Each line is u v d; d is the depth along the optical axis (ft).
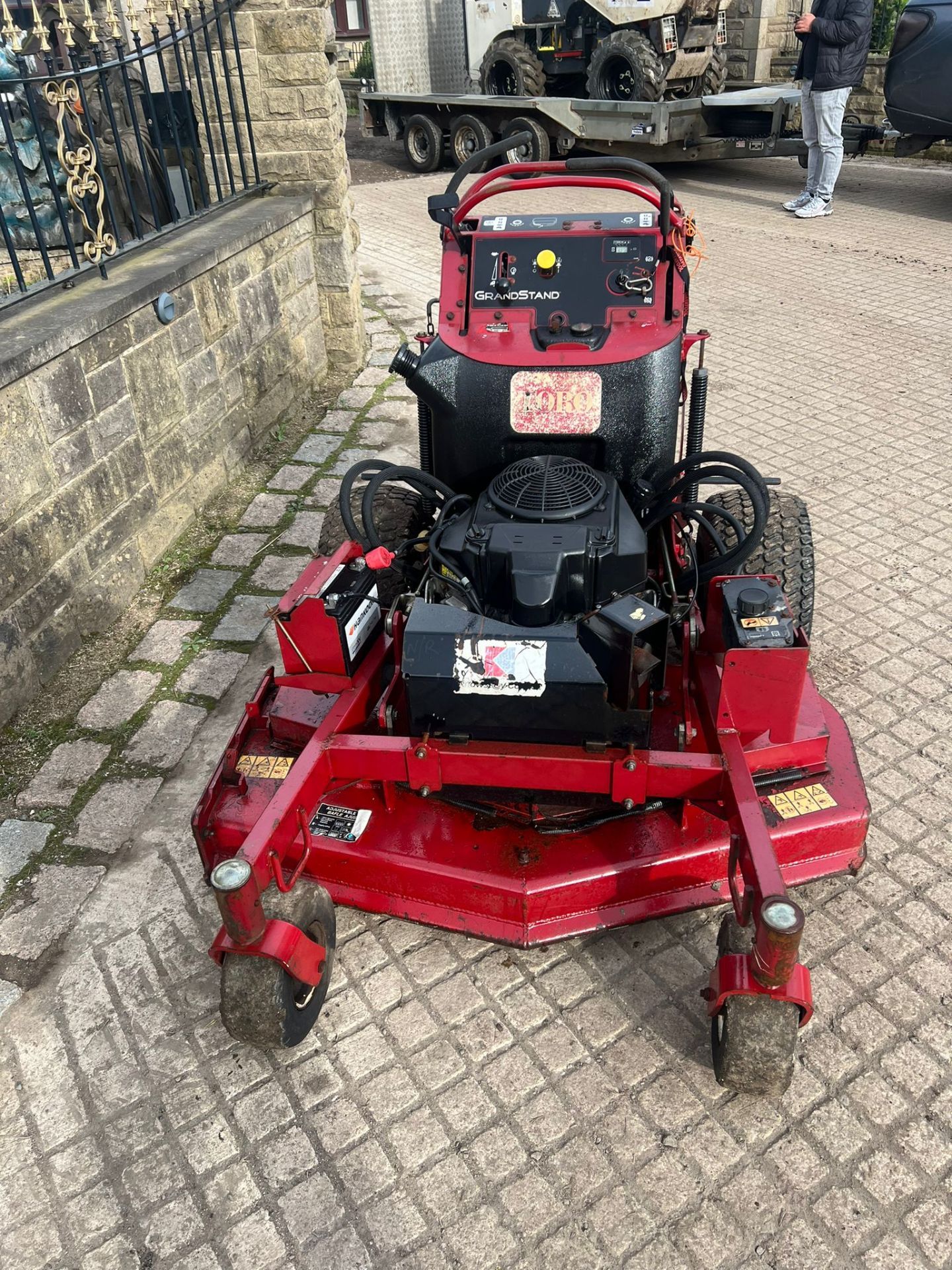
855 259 35.63
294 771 9.86
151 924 11.78
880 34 50.44
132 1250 8.85
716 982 9.21
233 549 19.30
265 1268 8.65
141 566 18.24
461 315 12.91
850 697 14.75
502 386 12.07
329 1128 9.67
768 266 35.12
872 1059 10.03
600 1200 8.98
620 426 12.02
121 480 17.39
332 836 11.11
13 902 12.12
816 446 22.38
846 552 18.31
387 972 11.13
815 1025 10.36
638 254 12.66
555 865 10.64
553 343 12.23
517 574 9.96
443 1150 9.43
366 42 74.90
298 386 25.05
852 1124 9.48
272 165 24.30
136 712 15.08
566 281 12.72
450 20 49.32
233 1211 9.07
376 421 24.38
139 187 23.49
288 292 23.94
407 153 53.62
